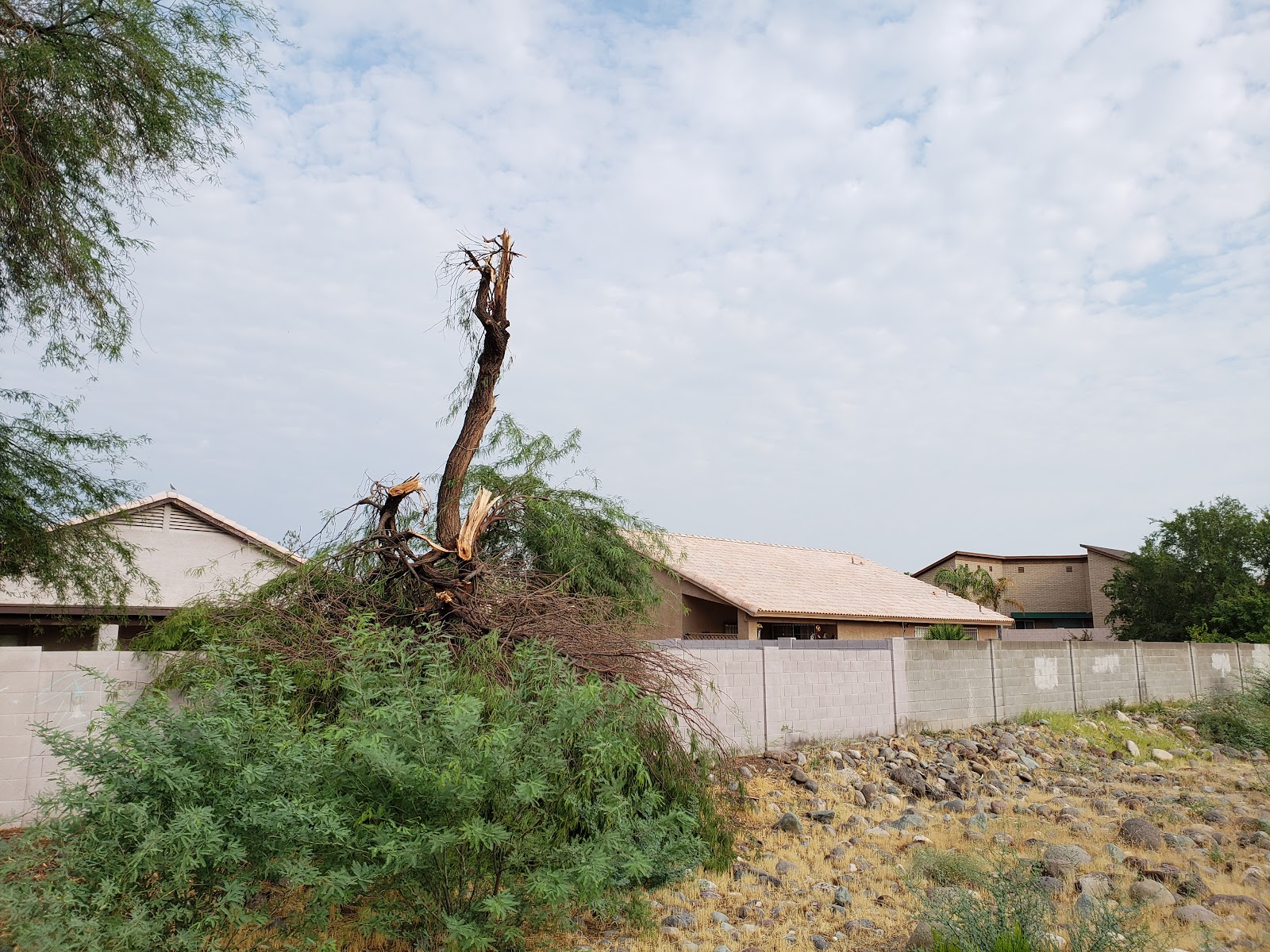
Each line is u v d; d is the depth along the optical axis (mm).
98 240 10508
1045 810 10297
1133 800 11062
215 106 10531
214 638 7633
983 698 16422
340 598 8750
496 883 5531
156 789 4844
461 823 5055
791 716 12836
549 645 7312
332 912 5695
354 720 5535
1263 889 7609
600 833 6004
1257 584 36500
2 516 10875
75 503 11609
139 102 10164
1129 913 6004
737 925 6547
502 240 10578
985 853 8219
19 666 8078
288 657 7773
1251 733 17625
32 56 9109
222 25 10484
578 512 14422
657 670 9125
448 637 7789
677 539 26297
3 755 7922
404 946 5664
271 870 4930
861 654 14133
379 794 5219
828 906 6977
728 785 9844
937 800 10984
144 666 8578
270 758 5207
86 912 4387
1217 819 10164
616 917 6445
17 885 4305
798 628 23578
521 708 6168
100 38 9852
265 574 13258
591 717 6348
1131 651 20906
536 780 5309
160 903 4586
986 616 28766
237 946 4973
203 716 5344
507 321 10508
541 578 11133
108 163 10242
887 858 8266
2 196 9422
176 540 19969
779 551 29547
